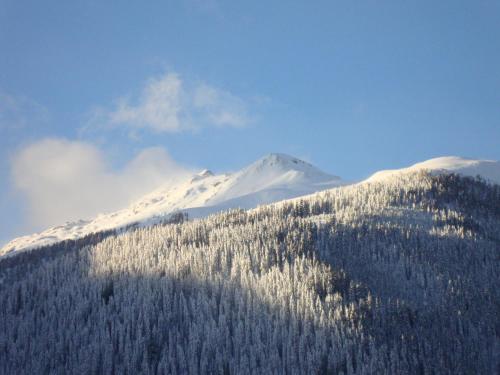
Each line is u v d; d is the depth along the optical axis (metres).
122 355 168.12
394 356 148.75
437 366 146.12
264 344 162.12
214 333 166.62
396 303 177.50
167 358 163.12
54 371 163.75
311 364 149.38
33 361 169.62
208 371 155.62
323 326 162.12
